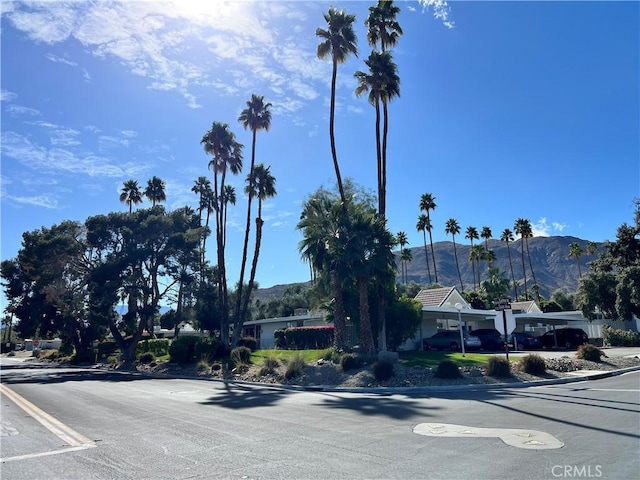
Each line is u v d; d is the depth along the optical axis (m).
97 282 37.91
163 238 40.25
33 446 8.82
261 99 40.94
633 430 9.09
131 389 20.58
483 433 9.10
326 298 33.12
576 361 22.73
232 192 60.72
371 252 26.39
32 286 51.41
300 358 23.06
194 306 41.12
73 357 53.44
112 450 8.30
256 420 11.23
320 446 8.28
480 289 74.50
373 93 30.33
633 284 41.09
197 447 8.38
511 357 27.12
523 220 86.06
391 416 11.41
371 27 31.38
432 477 6.38
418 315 33.12
